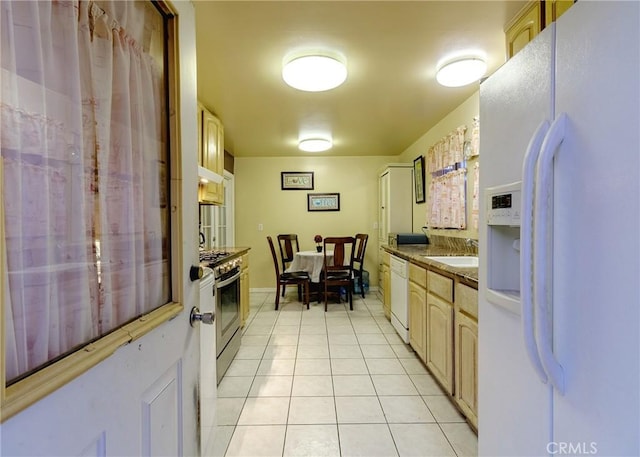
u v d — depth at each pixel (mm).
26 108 525
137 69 826
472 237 2654
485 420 1082
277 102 2762
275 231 5141
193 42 1093
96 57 686
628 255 553
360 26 1694
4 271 417
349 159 5141
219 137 3027
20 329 504
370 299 4586
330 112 3027
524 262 736
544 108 780
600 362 608
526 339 735
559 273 700
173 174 961
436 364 2090
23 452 435
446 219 3086
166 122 957
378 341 2973
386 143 4301
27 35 528
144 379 764
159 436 831
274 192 5137
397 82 2379
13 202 500
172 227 963
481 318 1115
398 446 1582
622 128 566
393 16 1614
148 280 877
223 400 2004
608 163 592
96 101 686
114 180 745
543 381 750
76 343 614
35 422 455
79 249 633
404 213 4309
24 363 506
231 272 2525
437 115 3131
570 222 677
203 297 1508
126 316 769
